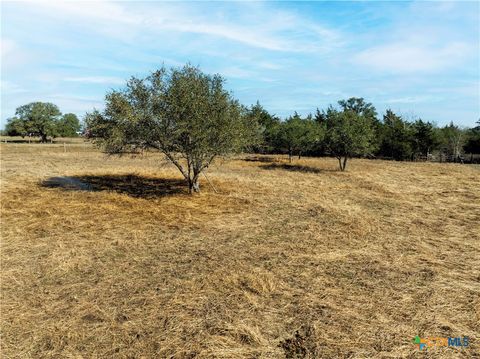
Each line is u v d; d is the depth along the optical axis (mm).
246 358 4266
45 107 65938
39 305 5598
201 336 4711
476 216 11789
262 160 34844
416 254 8062
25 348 4480
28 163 27766
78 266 7188
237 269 7078
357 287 6273
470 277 6770
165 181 19375
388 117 52062
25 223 10406
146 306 5539
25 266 7188
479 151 36969
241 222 10797
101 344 4570
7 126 72312
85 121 13625
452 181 20438
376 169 27203
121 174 22078
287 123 32719
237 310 5418
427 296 5922
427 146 37250
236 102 14555
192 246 8547
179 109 12922
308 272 6961
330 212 12094
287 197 14867
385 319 5156
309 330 4855
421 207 13242
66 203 13195
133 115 12844
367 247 8539
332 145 26156
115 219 10992
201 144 13406
